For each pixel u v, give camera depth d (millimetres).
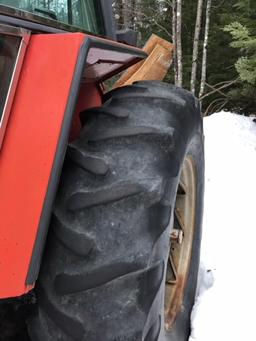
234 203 4465
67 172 1785
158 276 1745
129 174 1741
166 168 1801
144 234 1701
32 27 1664
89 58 1896
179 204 2549
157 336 1859
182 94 2254
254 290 2971
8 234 1581
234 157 5754
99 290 1683
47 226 1604
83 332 1676
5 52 1577
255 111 9516
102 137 1816
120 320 1683
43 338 1732
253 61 7121
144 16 12852
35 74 1624
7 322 2020
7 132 1604
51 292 1719
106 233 1684
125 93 2084
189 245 2629
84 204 1702
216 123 6980
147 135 1832
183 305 2572
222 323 2658
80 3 2545
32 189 1585
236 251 3531
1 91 1587
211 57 10570
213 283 3064
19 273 1577
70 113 1602
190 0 11406
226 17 8914
